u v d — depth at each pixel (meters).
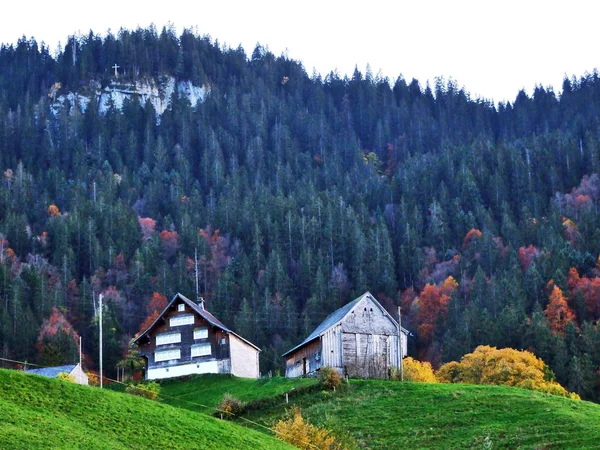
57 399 80.94
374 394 113.75
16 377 82.50
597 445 93.31
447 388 115.00
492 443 96.44
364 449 96.75
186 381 137.12
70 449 69.56
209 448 79.25
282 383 123.00
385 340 130.50
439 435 99.81
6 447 66.94
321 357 127.38
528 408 106.00
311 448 88.94
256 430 99.25
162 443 77.50
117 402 84.44
